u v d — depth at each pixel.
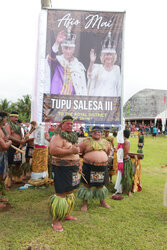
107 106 5.38
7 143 4.04
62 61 5.32
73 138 3.22
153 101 33.38
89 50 5.38
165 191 3.70
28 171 5.69
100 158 4.06
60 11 5.34
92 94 5.37
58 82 5.31
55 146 3.17
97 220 3.59
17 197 4.56
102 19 5.39
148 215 3.85
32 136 5.68
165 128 29.27
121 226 3.39
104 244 2.85
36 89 5.30
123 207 4.23
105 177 4.25
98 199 4.25
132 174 5.05
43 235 3.02
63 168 3.24
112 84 5.39
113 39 5.40
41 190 5.10
